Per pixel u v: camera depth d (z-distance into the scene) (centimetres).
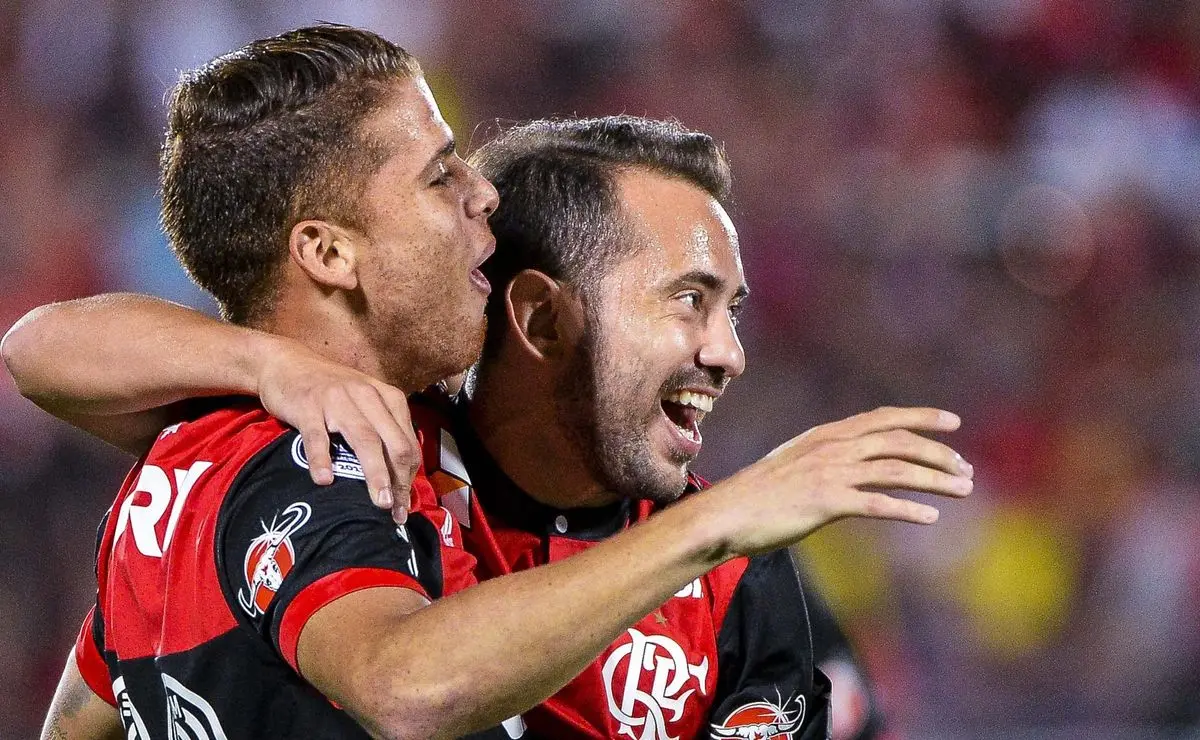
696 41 3059
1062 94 3086
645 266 727
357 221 652
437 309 667
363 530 564
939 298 2867
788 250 2870
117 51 2756
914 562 2442
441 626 522
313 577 552
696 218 736
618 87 3005
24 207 2636
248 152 654
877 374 2791
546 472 754
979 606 2481
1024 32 3105
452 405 771
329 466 576
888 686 2350
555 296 732
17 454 2323
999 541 2556
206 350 638
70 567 2303
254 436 611
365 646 526
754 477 541
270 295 667
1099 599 2567
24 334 691
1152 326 2889
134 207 2653
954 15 3133
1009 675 2456
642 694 734
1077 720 2453
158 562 621
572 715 725
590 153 745
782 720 764
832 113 3030
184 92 683
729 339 739
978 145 3044
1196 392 2792
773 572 785
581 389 732
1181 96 3111
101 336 665
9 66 2755
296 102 653
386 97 659
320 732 592
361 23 2855
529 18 2992
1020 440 2744
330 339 664
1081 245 2931
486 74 2975
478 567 733
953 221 2927
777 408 2712
